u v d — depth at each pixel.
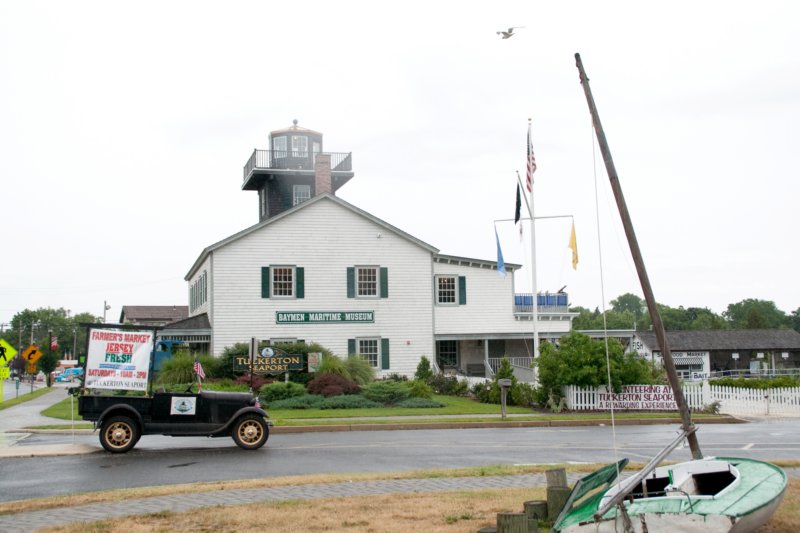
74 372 79.00
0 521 10.69
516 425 26.23
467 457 17.66
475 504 11.43
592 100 14.12
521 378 43.56
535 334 37.25
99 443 20.44
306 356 37.03
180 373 36.53
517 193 38.59
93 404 18.47
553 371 31.64
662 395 31.83
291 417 26.92
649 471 8.73
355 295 43.44
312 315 42.75
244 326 41.84
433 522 10.26
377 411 29.61
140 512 11.16
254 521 10.37
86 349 18.58
